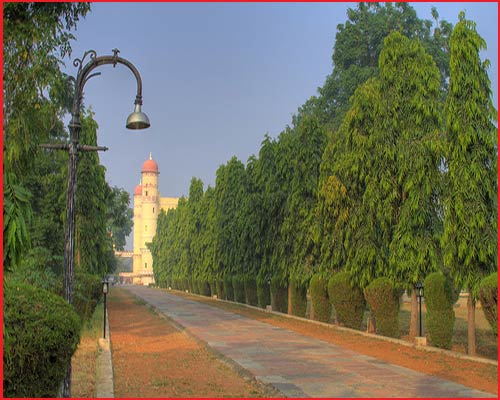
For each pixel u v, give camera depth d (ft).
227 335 56.54
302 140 75.51
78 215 74.59
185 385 31.65
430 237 48.98
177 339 54.85
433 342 45.14
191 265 173.78
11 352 18.69
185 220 185.98
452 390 29.58
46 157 66.13
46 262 49.49
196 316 81.66
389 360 40.04
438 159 49.16
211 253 136.15
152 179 367.45
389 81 54.49
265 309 92.43
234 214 119.85
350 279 59.41
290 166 77.46
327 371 35.32
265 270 91.86
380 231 56.03
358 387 30.27
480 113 41.24
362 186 59.06
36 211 67.56
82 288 54.03
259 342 50.62
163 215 253.85
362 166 55.83
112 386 30.27
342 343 49.88
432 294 45.55
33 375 19.71
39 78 24.76
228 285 121.60
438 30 138.51
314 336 55.77
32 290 21.89
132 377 34.01
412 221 49.11
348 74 131.95
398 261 50.11
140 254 366.43
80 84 25.05
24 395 19.49
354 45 142.00
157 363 39.55
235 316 82.12
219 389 30.63
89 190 74.69
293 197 75.00
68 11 25.63
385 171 53.16
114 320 77.05
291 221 75.87
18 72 24.31
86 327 59.41
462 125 41.32
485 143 41.16
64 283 23.32
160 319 79.20
